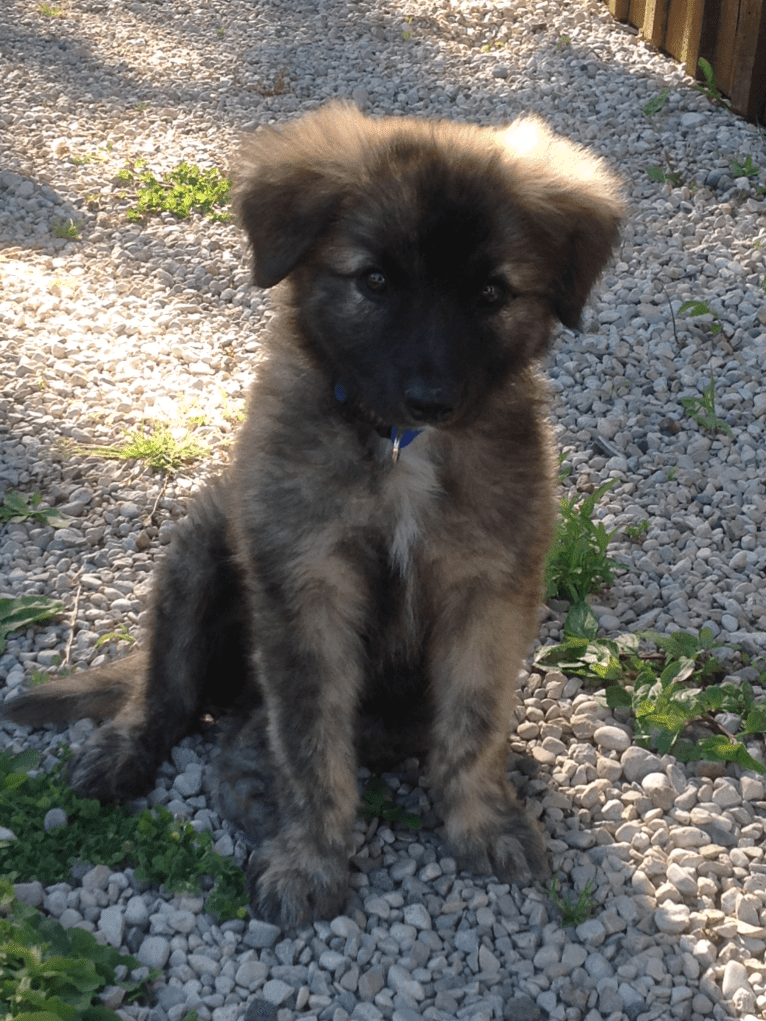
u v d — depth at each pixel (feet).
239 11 11.14
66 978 3.48
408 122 3.88
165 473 5.24
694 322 6.04
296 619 3.79
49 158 7.98
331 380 3.74
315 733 3.83
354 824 4.00
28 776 4.03
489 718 3.91
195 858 3.89
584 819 4.10
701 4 8.00
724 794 4.15
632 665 4.55
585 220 3.83
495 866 3.92
